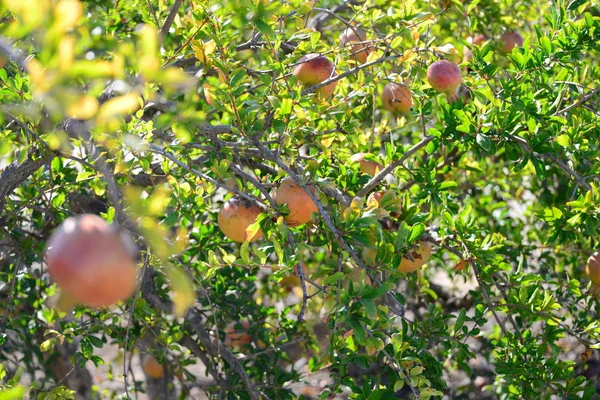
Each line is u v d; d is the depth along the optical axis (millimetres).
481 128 2645
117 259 1299
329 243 2418
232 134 2850
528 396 2945
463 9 3309
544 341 2936
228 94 2414
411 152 2688
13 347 4266
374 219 2209
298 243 2307
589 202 2680
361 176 2859
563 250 3938
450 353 3973
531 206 4426
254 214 2443
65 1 1139
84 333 3203
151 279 3578
